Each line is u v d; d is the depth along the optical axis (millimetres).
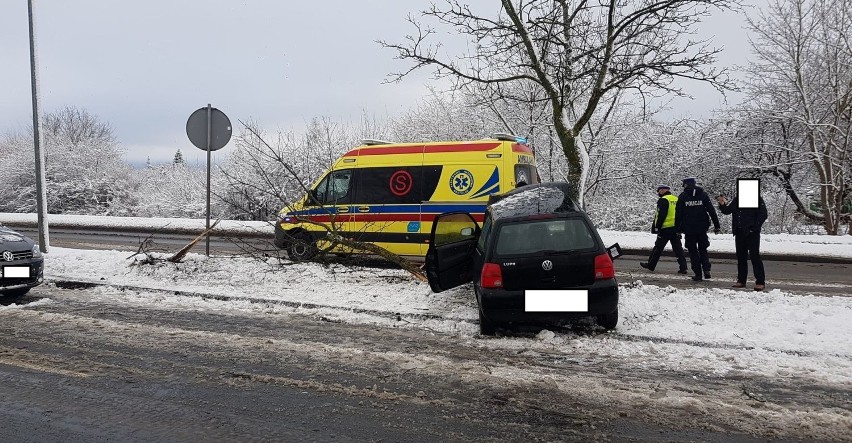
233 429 3963
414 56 12492
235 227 18891
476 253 7285
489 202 8031
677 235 10586
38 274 8047
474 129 21344
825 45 18578
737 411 4227
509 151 10320
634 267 11641
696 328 6305
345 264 9938
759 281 8797
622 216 20438
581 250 6094
